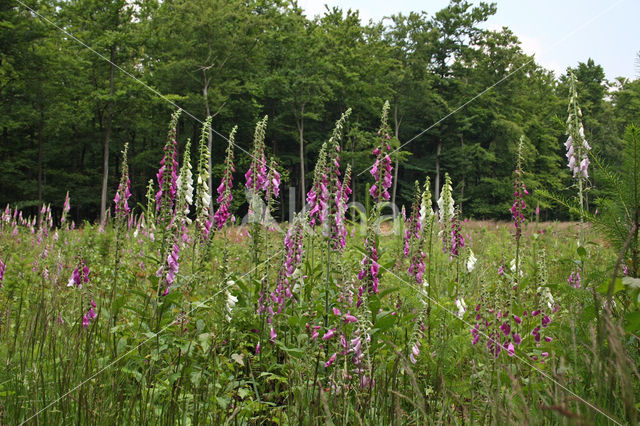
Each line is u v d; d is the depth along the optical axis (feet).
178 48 119.96
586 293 10.11
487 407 8.96
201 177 16.02
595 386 7.73
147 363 12.02
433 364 11.48
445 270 19.08
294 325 13.75
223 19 120.26
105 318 13.98
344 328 12.05
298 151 158.40
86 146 137.08
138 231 32.65
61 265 20.18
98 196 128.67
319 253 19.36
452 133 175.73
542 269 13.89
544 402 7.87
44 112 108.37
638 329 8.02
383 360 11.73
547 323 12.69
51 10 107.34
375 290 12.69
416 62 169.58
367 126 162.30
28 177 130.00
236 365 12.41
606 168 9.73
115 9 109.60
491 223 60.80
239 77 136.67
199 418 9.76
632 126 8.95
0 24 93.66
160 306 13.24
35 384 10.36
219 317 13.16
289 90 134.72
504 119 166.09
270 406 11.22
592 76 196.54
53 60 103.09
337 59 153.28
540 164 151.33
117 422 9.73
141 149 149.07
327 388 10.16
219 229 17.65
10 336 13.70
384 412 9.32
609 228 9.50
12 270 22.66
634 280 7.99
